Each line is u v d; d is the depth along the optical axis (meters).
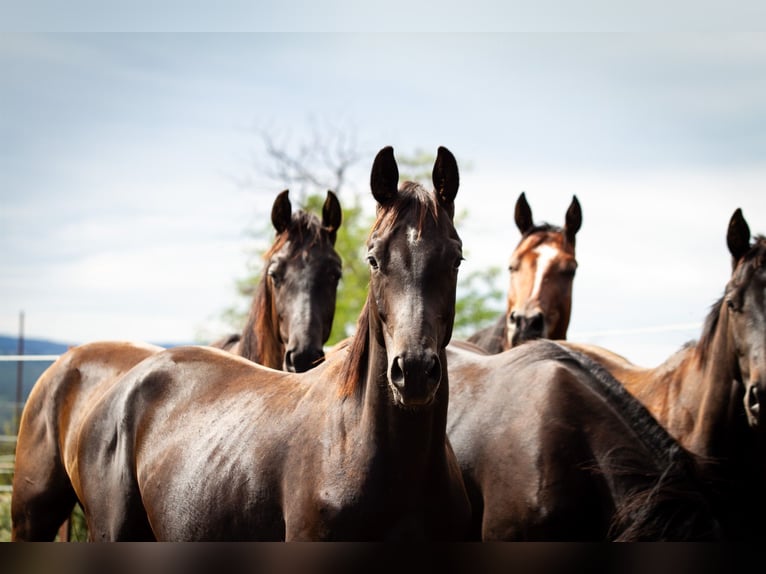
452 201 4.22
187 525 4.52
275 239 7.24
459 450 5.54
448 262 3.85
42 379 6.26
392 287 3.80
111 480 5.04
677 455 4.61
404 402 3.62
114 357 6.00
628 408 5.00
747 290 5.20
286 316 6.87
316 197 30.05
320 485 4.04
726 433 5.41
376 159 4.06
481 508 5.37
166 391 5.09
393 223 3.90
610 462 4.83
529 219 8.88
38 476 5.98
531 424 5.18
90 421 5.29
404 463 3.97
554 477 4.95
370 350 4.07
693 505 4.26
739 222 5.52
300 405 4.46
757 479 5.34
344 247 29.06
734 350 5.26
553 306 8.03
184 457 4.69
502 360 5.84
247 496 4.33
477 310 30.05
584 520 4.89
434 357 3.63
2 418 16.86
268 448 4.36
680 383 5.87
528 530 5.00
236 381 5.00
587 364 5.35
